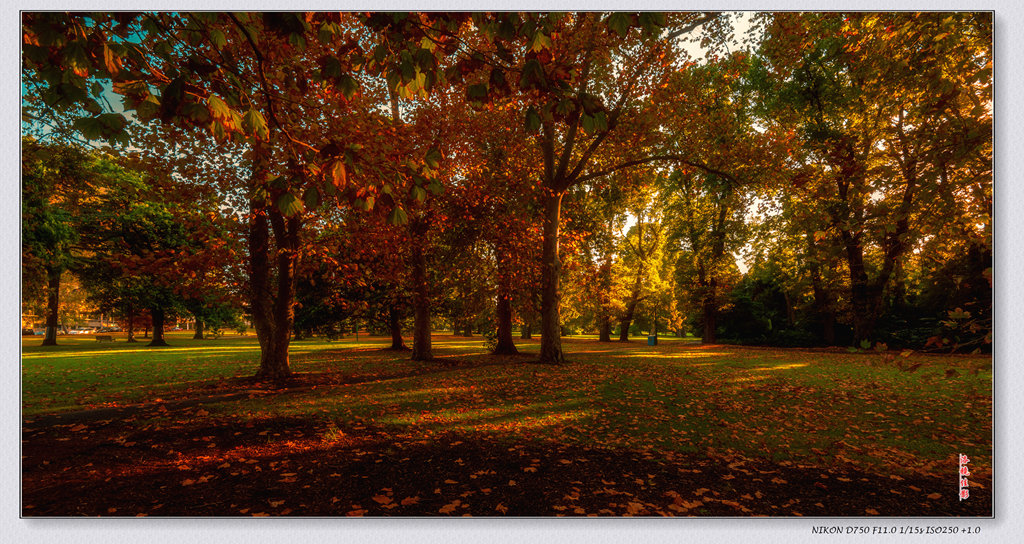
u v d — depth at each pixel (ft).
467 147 48.26
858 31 28.32
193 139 32.96
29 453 16.63
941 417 23.98
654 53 44.80
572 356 63.72
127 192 37.47
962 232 16.48
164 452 17.11
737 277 93.91
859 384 35.60
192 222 35.22
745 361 55.16
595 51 41.04
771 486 14.33
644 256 120.88
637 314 128.57
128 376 39.86
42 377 39.11
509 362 52.75
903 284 73.00
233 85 10.21
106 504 12.37
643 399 29.25
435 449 17.94
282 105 16.75
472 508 12.35
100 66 9.12
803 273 79.61
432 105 43.75
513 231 48.60
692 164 53.31
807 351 73.72
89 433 19.60
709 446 18.81
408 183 12.51
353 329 85.76
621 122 52.13
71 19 8.52
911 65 20.72
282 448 17.76
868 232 19.35
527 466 15.99
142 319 121.90
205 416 22.94
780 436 20.47
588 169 61.72
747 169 52.19
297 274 39.14
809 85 71.15
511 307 66.59
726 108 52.80
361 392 31.14
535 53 10.50
